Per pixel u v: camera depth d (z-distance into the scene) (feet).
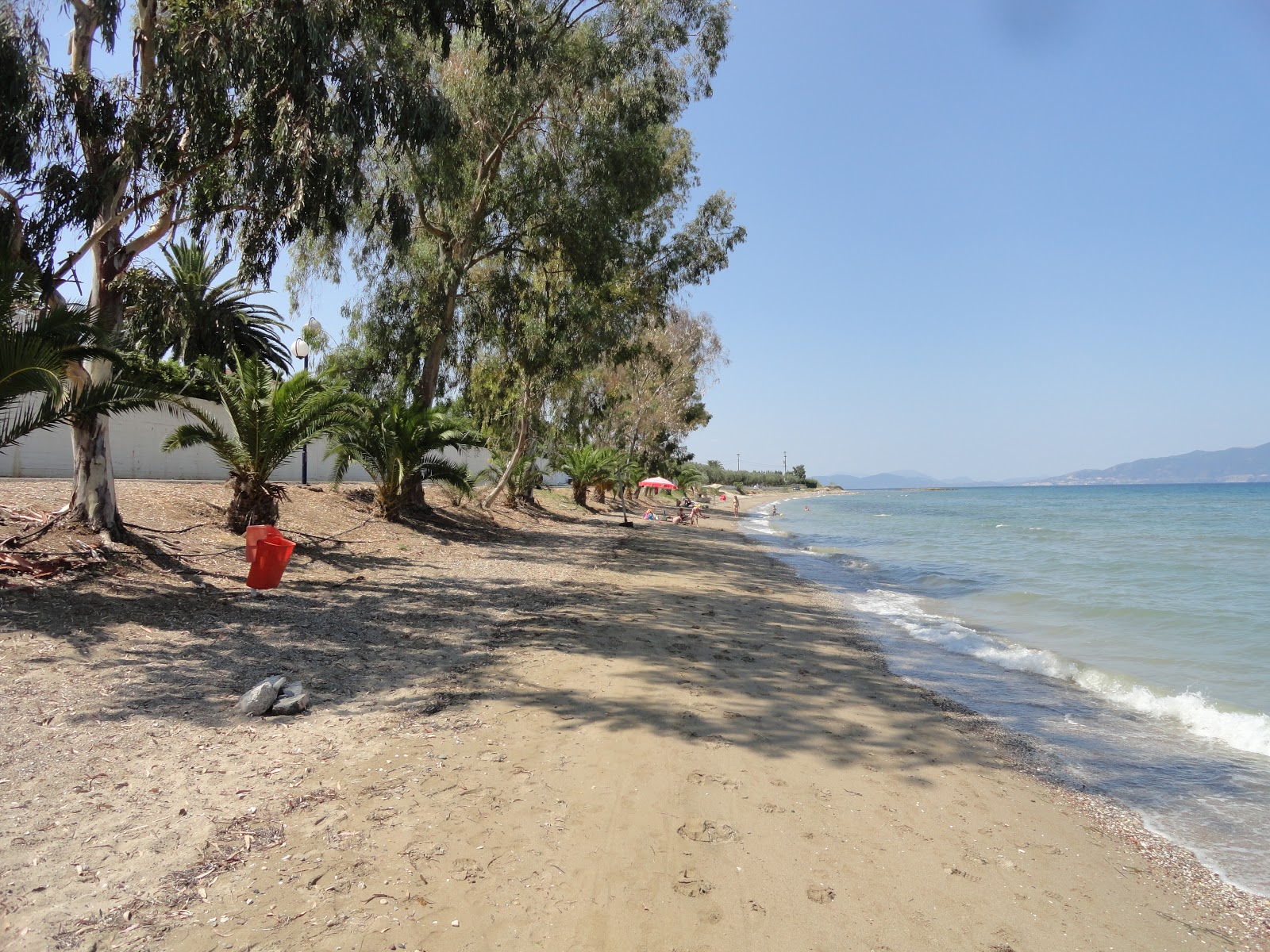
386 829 12.37
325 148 31.22
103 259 31.35
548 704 19.71
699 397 146.30
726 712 20.22
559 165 61.31
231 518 39.04
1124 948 10.75
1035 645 32.83
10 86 26.17
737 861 12.28
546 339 65.10
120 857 10.97
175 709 17.10
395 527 55.31
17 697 16.63
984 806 15.48
